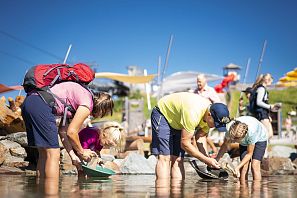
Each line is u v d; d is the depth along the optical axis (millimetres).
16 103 8828
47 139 4133
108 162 7172
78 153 4547
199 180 5055
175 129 5215
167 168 5141
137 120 16516
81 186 3768
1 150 6852
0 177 4773
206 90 8750
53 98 4188
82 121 4270
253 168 5883
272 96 30109
